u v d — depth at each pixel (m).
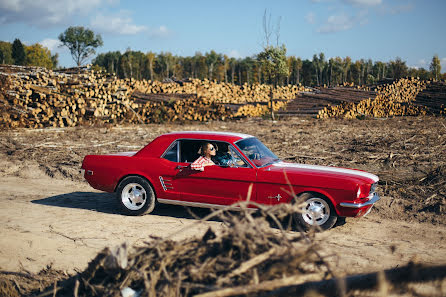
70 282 3.79
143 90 27.34
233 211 6.05
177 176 6.29
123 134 16.88
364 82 116.88
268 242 3.01
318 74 122.81
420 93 36.56
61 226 5.98
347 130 18.00
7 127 16.62
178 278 2.89
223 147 6.25
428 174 8.40
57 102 18.72
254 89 32.91
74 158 11.34
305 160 10.52
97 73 22.89
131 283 3.21
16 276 4.23
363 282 3.41
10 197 7.89
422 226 6.15
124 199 6.63
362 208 5.48
